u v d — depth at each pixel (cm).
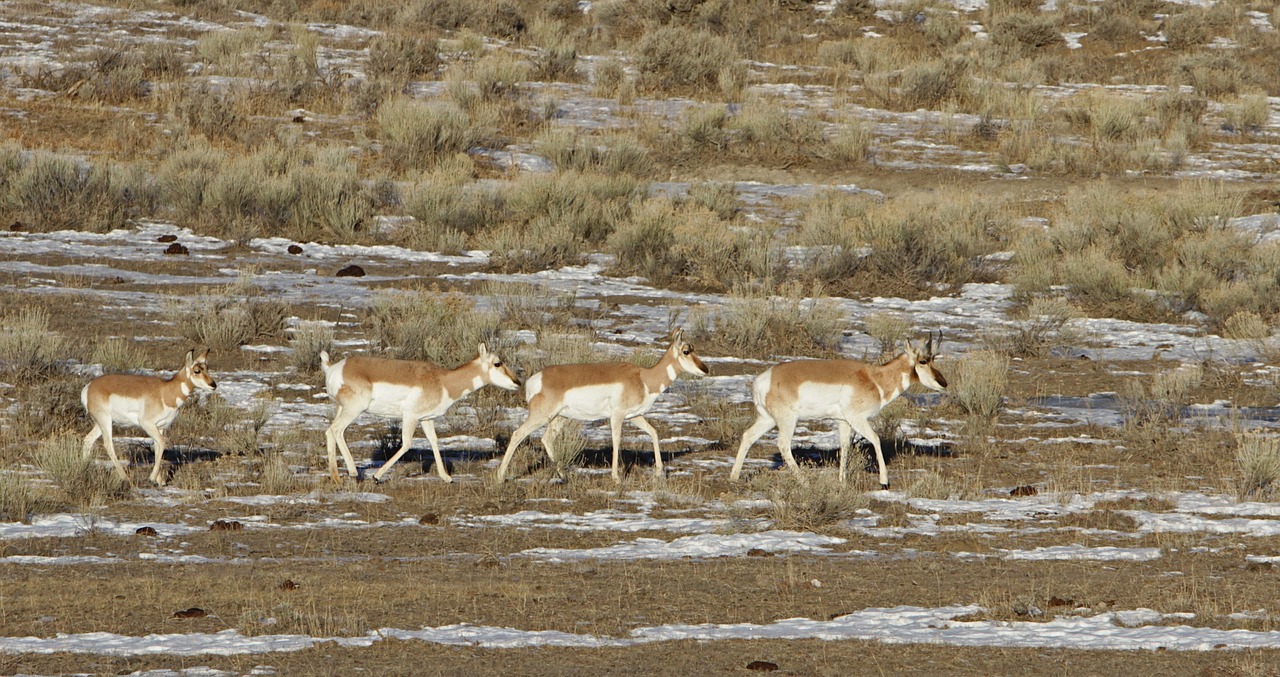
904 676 2730
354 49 16400
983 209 11156
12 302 7912
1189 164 12669
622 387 4909
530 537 4097
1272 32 17588
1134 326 8638
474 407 6284
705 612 3212
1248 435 5497
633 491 4812
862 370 4866
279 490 4728
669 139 13375
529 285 9144
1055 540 4128
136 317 7881
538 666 2753
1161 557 3897
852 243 10175
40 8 16375
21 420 5656
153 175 11638
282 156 11900
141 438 5562
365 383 4819
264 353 7306
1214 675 2734
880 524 4338
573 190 11256
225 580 3447
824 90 15500
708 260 9669
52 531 4025
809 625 3109
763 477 4903
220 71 14788
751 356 7638
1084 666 2808
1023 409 6562
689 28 17888
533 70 15675
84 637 2919
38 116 12912
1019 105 14325
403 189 11850
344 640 2906
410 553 3872
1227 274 9294
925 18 18512
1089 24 18150
